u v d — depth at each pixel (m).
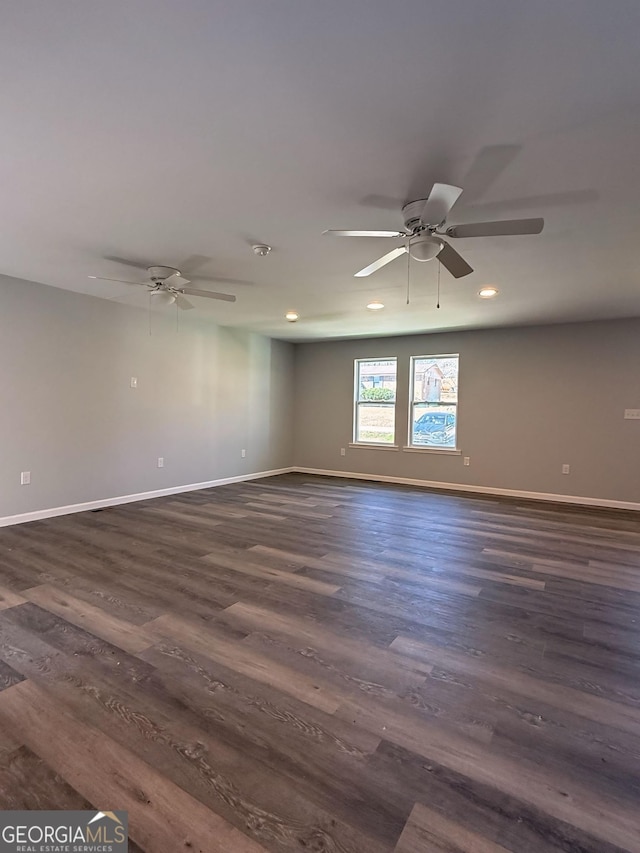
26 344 4.24
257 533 4.04
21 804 1.30
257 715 1.70
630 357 5.30
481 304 4.76
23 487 4.28
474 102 1.69
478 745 1.57
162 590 2.79
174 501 5.34
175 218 2.75
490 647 2.21
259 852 1.18
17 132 1.91
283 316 5.58
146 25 1.37
